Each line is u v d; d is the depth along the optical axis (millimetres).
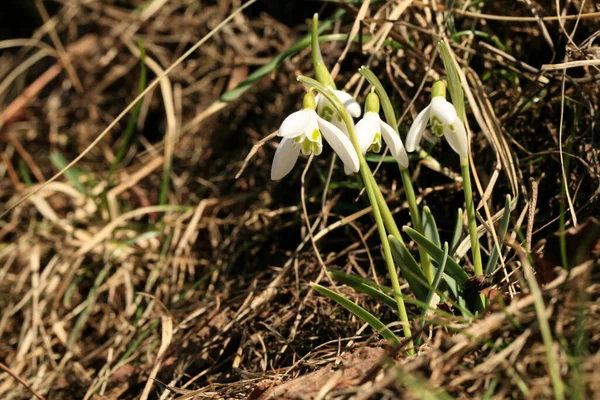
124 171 1501
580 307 1018
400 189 1219
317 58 1099
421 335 1067
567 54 1156
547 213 1156
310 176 1270
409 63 1239
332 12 1411
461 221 1117
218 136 1430
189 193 1418
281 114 1333
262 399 1067
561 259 1056
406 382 1016
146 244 1323
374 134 1074
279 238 1272
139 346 1226
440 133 1069
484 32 1236
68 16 1818
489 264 1097
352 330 1148
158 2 1670
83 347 1277
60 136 1703
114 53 1713
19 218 1481
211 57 1576
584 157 1151
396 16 1208
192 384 1171
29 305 1305
